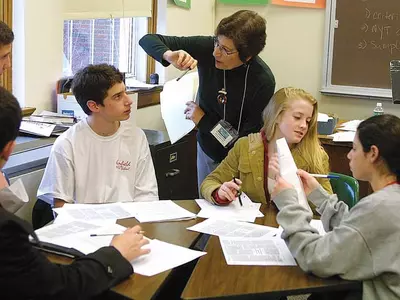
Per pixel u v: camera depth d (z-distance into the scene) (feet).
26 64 8.95
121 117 7.08
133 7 11.60
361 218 4.67
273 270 4.85
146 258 4.91
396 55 13.76
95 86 6.86
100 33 11.89
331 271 4.67
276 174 6.03
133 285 4.42
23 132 8.38
